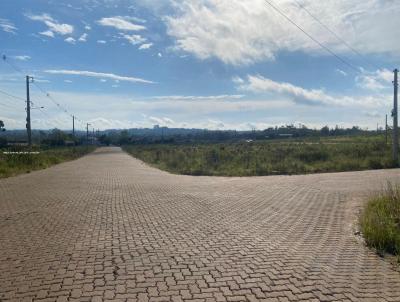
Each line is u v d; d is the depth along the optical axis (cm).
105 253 679
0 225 898
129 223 923
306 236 817
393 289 534
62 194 1432
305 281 557
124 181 1947
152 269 599
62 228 868
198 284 541
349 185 1739
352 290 529
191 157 3972
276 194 1443
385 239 735
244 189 1596
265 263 634
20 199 1306
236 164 3125
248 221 960
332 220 982
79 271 588
